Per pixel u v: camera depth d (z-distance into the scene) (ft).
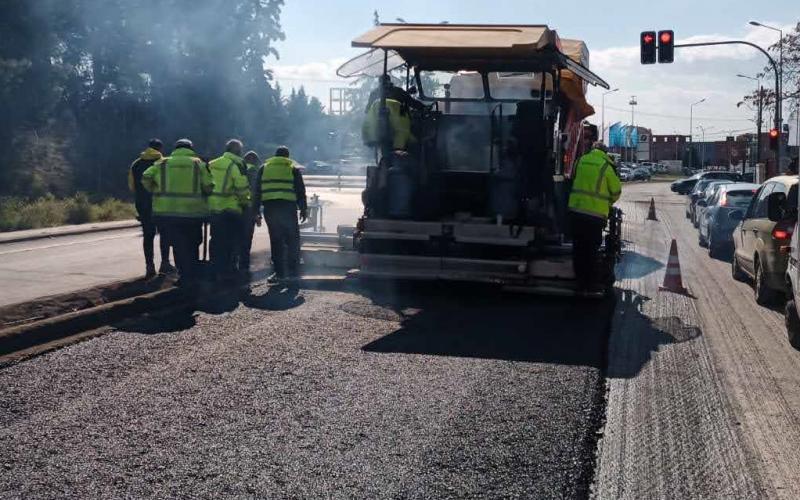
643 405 24.82
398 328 34.45
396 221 42.75
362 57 44.47
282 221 45.16
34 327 30.66
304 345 30.91
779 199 37.81
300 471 19.04
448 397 24.82
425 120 44.32
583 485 18.66
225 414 22.84
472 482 18.62
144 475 18.67
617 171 40.81
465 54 42.45
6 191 124.67
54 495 17.57
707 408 24.63
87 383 25.43
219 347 30.25
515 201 42.34
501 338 33.01
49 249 62.23
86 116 172.45
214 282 43.47
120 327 33.09
